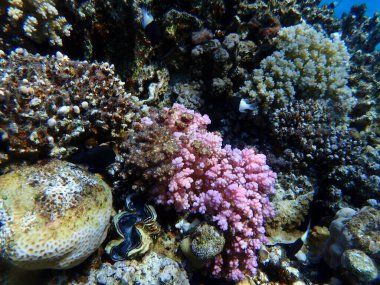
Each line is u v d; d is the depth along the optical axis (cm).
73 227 46
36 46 74
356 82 120
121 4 74
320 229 84
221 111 94
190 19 84
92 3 72
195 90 91
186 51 88
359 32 149
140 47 83
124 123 67
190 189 65
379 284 57
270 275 73
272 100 86
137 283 52
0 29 68
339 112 95
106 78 64
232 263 62
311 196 83
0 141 49
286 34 91
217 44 84
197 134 68
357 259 60
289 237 79
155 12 85
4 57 61
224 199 62
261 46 94
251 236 64
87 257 51
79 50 79
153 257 56
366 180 86
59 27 70
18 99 50
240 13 92
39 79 55
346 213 74
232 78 92
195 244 56
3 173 52
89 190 52
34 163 53
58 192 49
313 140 86
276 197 82
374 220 64
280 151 89
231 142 92
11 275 48
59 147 56
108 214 54
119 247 55
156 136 62
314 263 76
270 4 95
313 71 89
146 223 58
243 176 67
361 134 106
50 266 46
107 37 79
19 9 65
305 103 89
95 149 59
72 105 58
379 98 124
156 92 88
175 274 54
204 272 64
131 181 63
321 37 96
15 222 44
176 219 65
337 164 87
